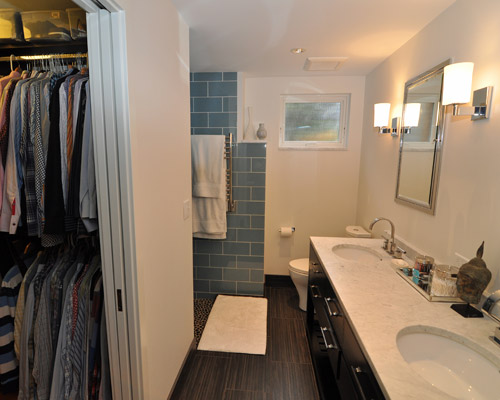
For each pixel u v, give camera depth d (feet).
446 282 4.17
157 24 4.33
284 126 10.18
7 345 5.13
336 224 10.32
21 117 3.95
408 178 6.25
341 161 9.98
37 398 4.75
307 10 5.08
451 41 4.84
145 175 4.05
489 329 3.51
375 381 2.86
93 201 3.83
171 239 5.22
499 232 3.82
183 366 6.28
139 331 4.00
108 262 3.84
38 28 4.36
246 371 6.46
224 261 9.75
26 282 4.80
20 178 4.05
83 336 4.31
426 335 3.57
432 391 2.58
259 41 6.52
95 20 3.36
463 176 4.51
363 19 5.42
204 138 8.66
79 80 3.75
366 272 5.25
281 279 10.75
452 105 4.26
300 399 5.72
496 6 3.87
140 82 3.82
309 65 8.23
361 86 9.51
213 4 4.89
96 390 4.33
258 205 9.36
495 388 2.98
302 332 7.96
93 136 3.60
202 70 8.89
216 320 8.38
